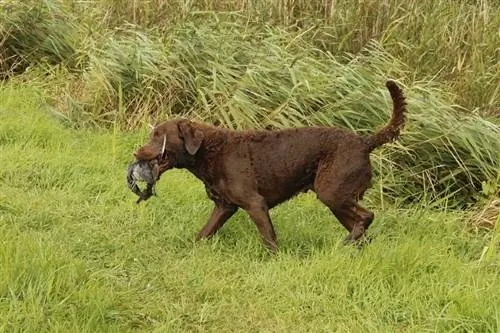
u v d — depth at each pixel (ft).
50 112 30.09
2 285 15.89
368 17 33.53
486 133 27.14
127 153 27.22
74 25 35.58
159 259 19.39
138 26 34.24
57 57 34.94
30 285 15.87
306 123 27.96
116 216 21.65
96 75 30.48
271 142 20.15
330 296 17.65
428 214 24.02
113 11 35.99
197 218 22.06
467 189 26.68
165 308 16.81
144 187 23.80
